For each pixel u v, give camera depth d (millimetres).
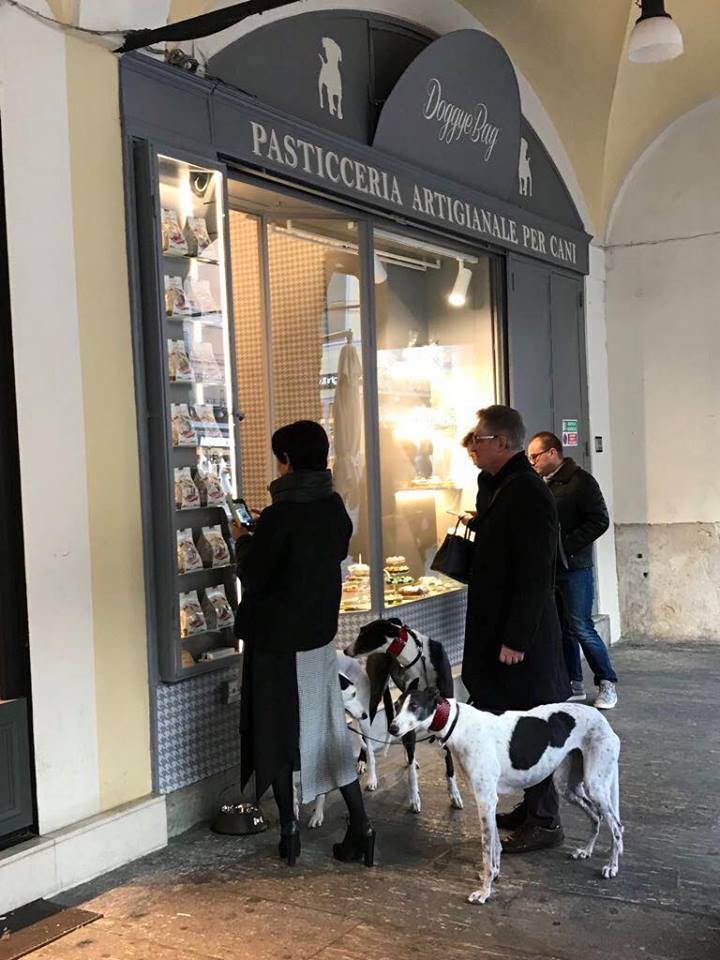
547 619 3586
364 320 5395
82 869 3406
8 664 3342
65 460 3477
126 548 3697
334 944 2936
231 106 4230
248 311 5445
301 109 4758
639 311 7941
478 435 3625
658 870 3438
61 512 3459
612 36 6648
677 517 7832
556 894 3250
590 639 5781
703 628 7770
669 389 7844
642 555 7945
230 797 4074
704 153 7691
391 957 2848
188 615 3898
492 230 6316
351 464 5516
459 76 5578
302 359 5586
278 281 5543
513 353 6633
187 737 3904
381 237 5633
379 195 5230
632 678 6559
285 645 3402
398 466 5957
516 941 2928
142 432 3775
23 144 3355
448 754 4066
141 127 3795
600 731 3422
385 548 5777
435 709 3168
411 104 5305
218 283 4129
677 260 7797
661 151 7836
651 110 7500
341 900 3234
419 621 5703
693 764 4680
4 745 3271
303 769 3406
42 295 3412
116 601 3648
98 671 3572
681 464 7809
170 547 3785
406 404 6051
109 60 3678
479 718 3246
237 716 4137
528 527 3447
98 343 3615
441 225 5789
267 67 4551
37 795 3359
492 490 3658
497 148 6230
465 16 6219
